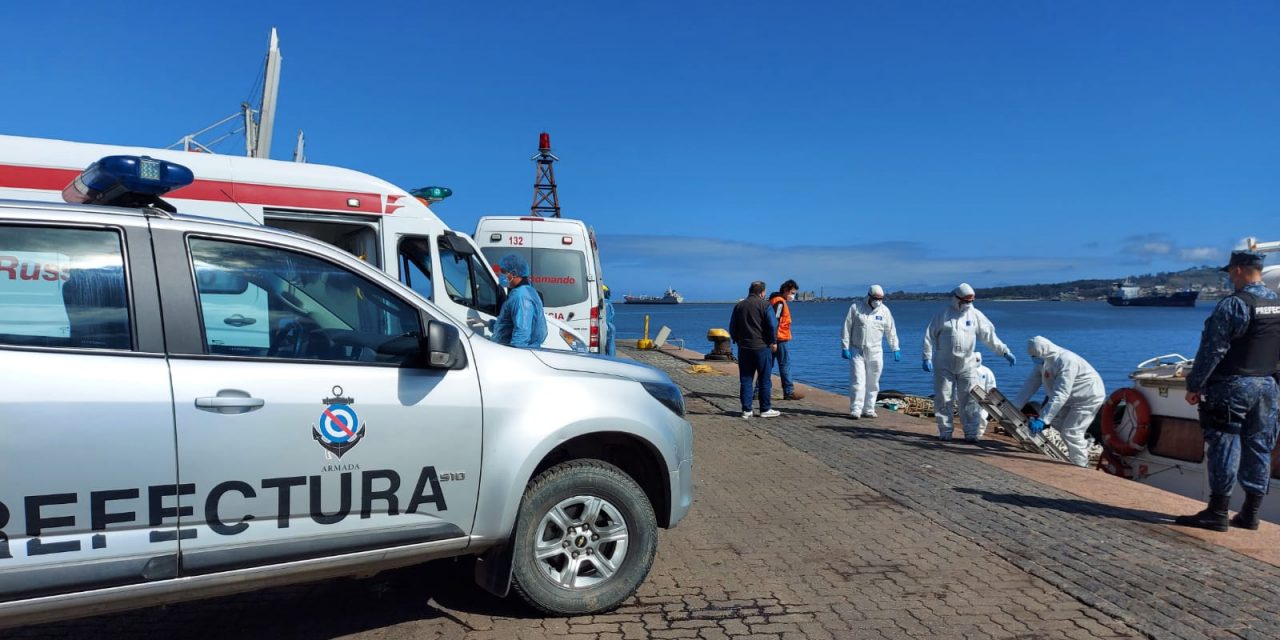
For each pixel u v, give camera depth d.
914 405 13.32
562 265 10.98
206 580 3.00
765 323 10.40
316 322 3.41
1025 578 4.61
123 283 3.01
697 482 6.93
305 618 4.01
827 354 32.97
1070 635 3.86
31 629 3.85
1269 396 5.40
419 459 3.45
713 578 4.58
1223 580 4.56
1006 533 5.45
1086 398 8.58
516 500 3.69
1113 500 6.34
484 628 3.88
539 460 3.73
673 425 4.31
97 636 3.79
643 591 4.37
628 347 25.38
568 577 3.96
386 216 7.54
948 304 8.98
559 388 3.88
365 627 3.89
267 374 3.16
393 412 3.38
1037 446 8.25
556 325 8.69
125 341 2.95
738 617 4.02
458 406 3.55
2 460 2.66
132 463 2.85
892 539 5.34
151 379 2.93
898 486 6.79
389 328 3.58
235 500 3.05
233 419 3.04
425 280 7.75
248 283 3.28
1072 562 4.86
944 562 4.88
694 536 5.38
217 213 6.91
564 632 3.83
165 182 3.39
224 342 3.16
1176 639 3.78
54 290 2.90
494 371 3.72
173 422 2.93
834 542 5.27
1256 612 4.10
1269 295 5.41
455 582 4.50
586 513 3.98
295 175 7.23
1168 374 8.46
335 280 3.49
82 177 3.61
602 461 4.05
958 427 10.34
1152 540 5.30
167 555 2.92
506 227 10.97
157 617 4.02
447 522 3.54
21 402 2.70
